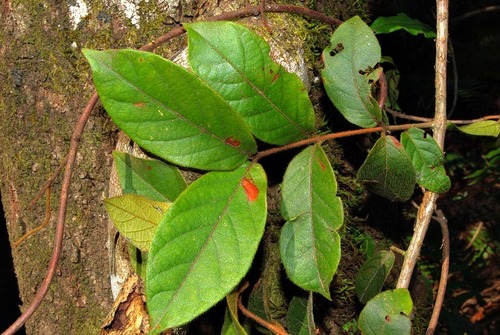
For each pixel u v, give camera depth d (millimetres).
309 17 433
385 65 486
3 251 855
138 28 432
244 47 356
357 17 393
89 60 323
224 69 354
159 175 373
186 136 344
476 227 855
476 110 858
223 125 347
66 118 446
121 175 373
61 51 436
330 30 448
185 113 340
